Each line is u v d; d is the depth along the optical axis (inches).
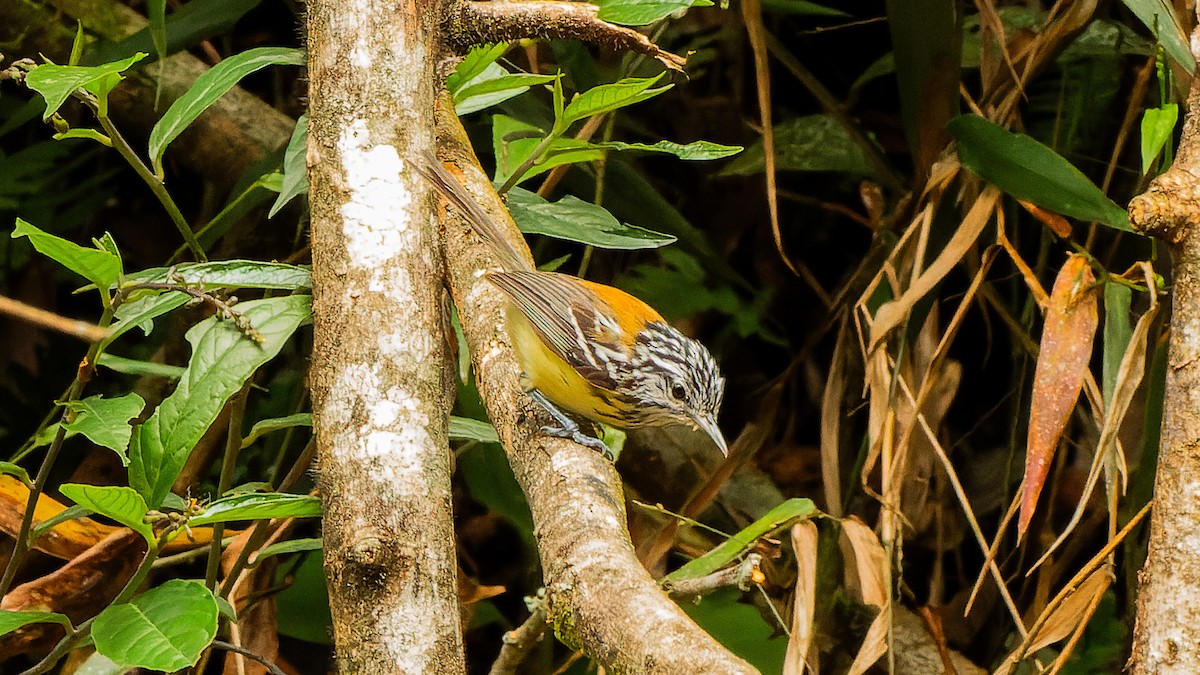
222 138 427.2
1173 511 183.9
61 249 209.9
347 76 245.1
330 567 203.0
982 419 374.9
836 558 345.4
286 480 277.3
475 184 284.4
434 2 261.0
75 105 426.9
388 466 208.2
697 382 287.9
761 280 467.8
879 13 466.9
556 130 270.1
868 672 352.5
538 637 231.3
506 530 421.1
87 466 394.0
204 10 352.5
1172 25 252.8
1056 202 285.9
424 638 193.3
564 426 230.8
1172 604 181.0
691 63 456.1
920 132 325.1
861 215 456.1
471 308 273.4
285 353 437.4
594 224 288.8
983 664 362.6
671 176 476.4
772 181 311.9
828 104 384.5
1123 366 235.6
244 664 308.2
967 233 295.6
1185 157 195.5
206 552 305.7
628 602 174.6
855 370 376.8
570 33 262.5
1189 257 187.2
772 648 332.8
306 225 422.9
